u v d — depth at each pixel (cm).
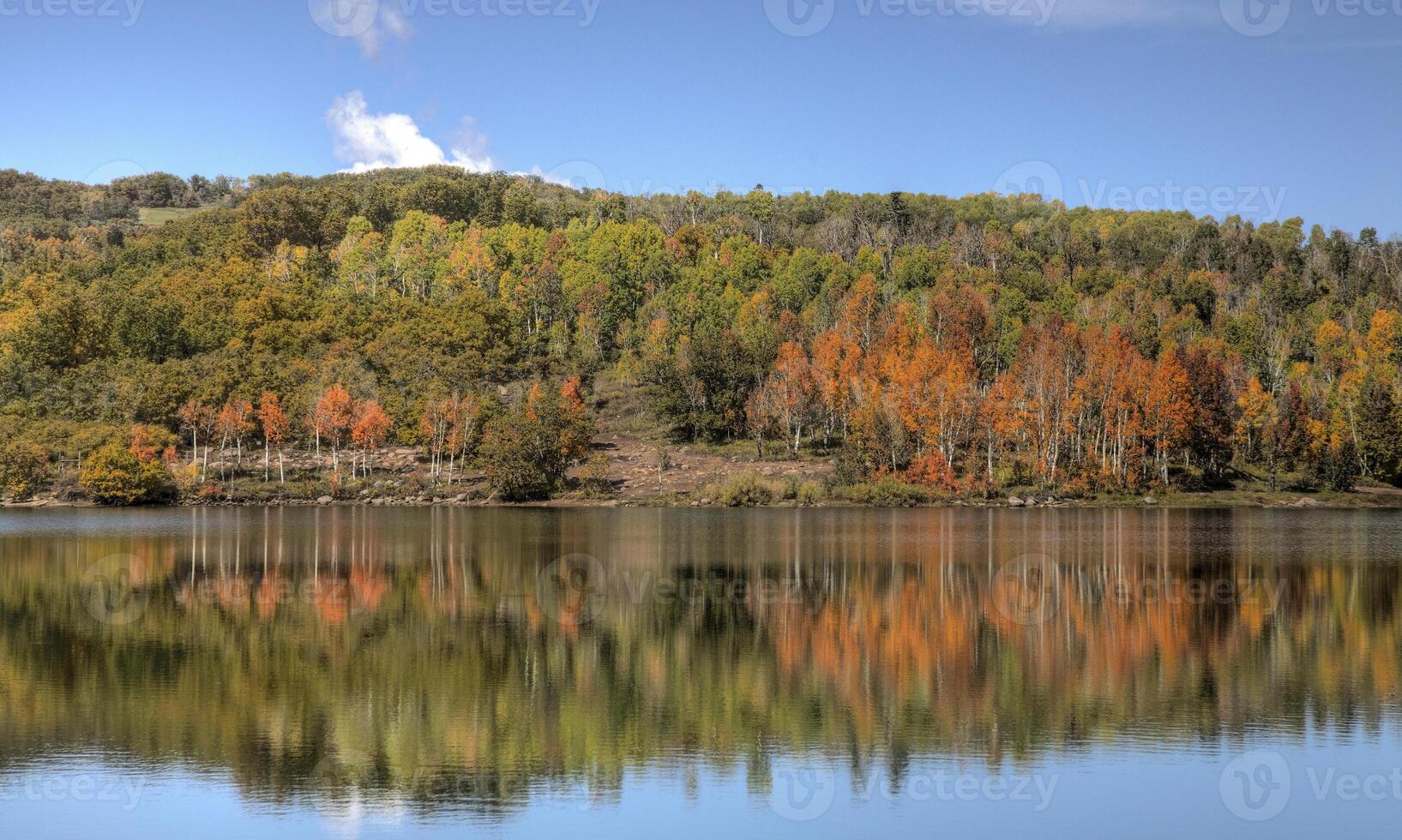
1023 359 16975
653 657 5228
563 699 4556
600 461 15088
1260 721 4269
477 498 14625
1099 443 16188
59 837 3219
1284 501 14775
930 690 4681
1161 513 13288
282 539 9862
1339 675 4925
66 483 14462
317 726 4200
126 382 16400
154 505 14375
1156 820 3375
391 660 5144
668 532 10619
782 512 13312
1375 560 8569
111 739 4044
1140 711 4403
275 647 5406
